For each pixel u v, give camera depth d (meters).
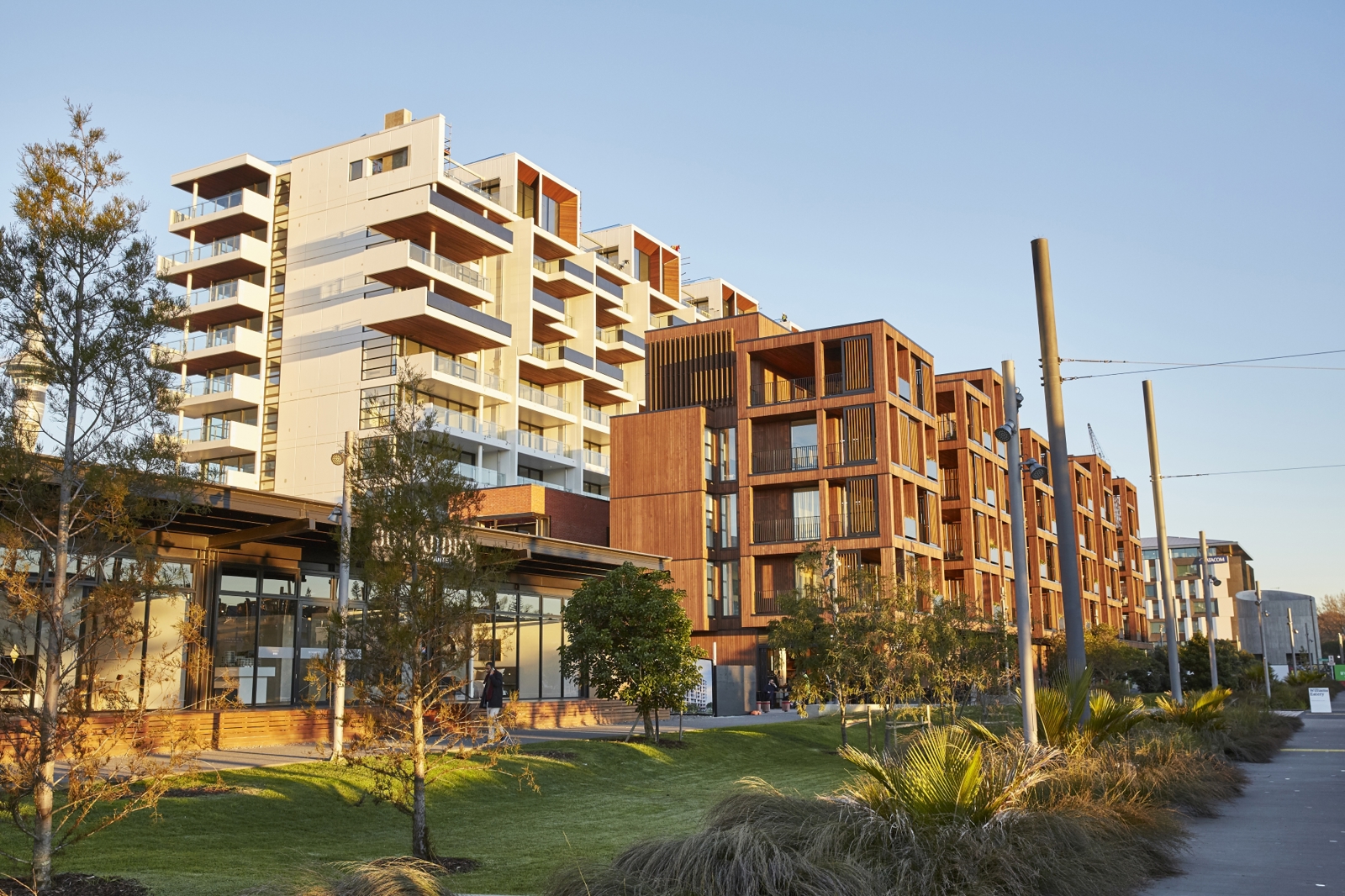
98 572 10.49
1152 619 103.94
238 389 56.41
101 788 9.96
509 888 10.21
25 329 9.88
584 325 64.31
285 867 11.37
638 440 47.06
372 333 55.22
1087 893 8.95
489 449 57.12
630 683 24.95
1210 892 9.46
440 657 12.50
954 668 28.80
